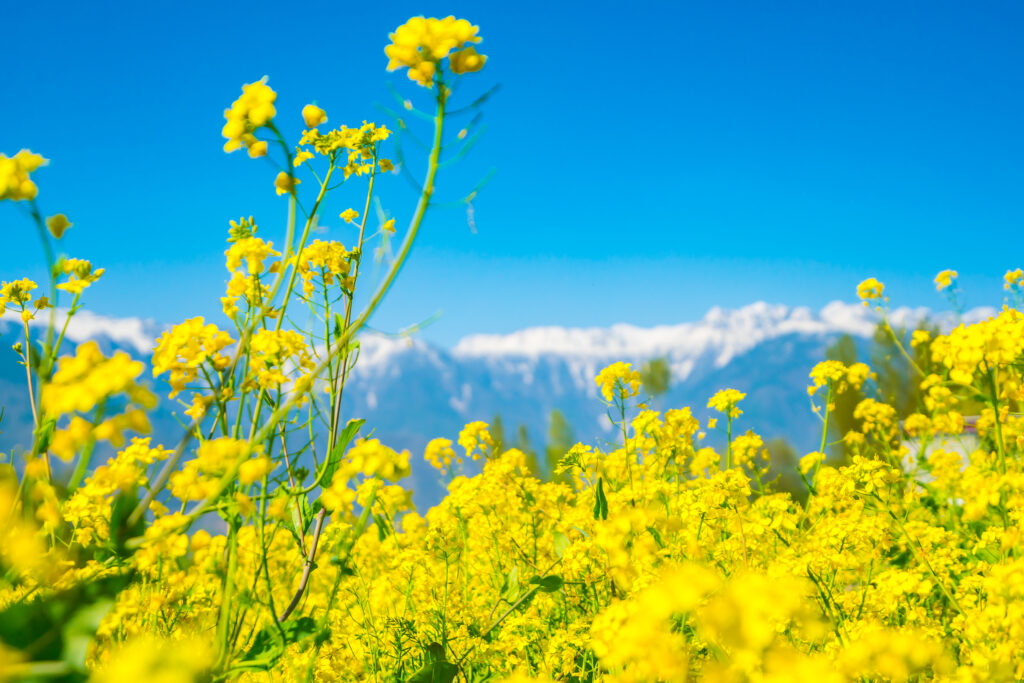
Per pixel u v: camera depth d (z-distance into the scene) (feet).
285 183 2.02
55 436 1.53
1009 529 2.62
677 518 2.75
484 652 2.69
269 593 2.00
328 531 2.56
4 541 1.56
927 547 2.93
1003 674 2.03
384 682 2.61
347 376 2.24
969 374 2.77
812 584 2.38
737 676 1.39
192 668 1.26
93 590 1.62
